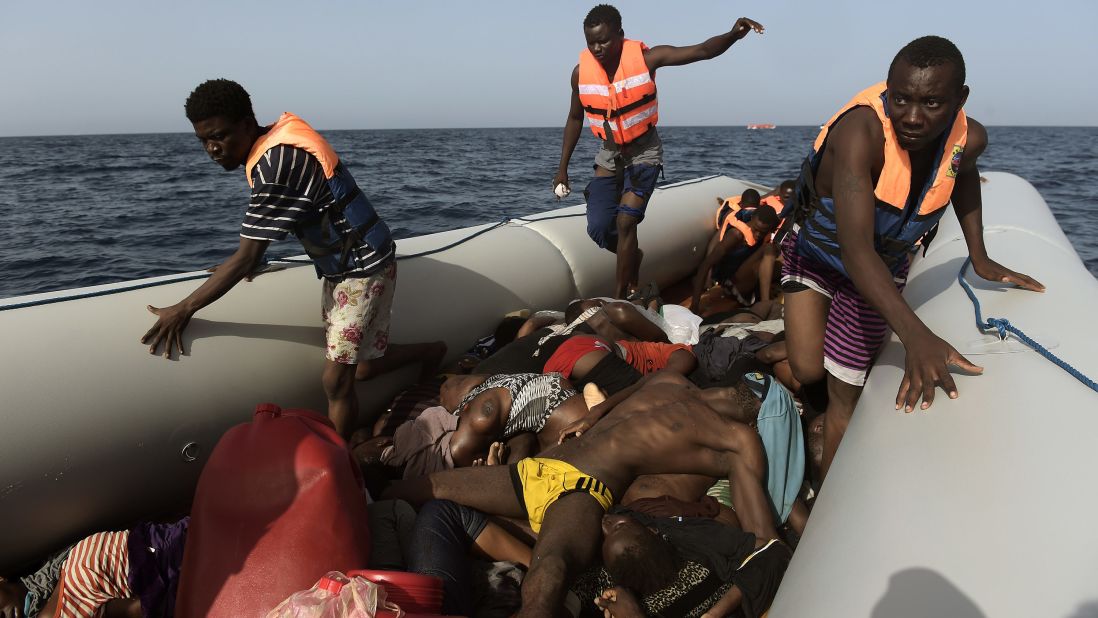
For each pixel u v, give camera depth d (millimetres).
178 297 3262
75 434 2686
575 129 5102
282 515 2213
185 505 3178
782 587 1912
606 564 2465
